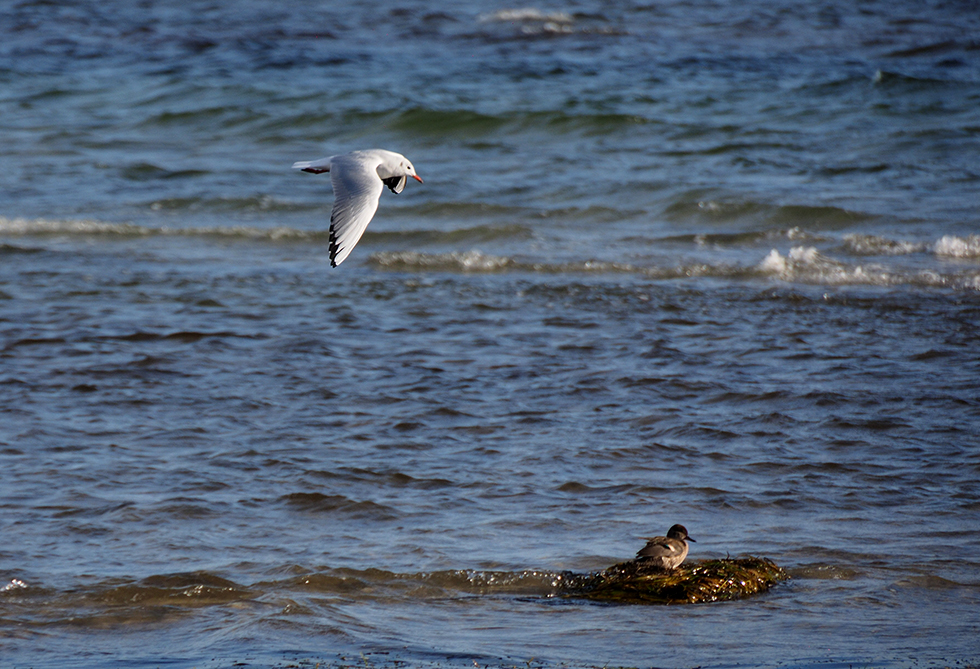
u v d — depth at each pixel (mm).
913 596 9133
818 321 17812
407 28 47094
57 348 16000
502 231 23812
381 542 10234
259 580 9477
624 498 11258
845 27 47156
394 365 15586
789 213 24922
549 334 17172
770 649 8156
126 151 31219
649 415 13609
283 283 20125
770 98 35906
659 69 39844
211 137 33188
